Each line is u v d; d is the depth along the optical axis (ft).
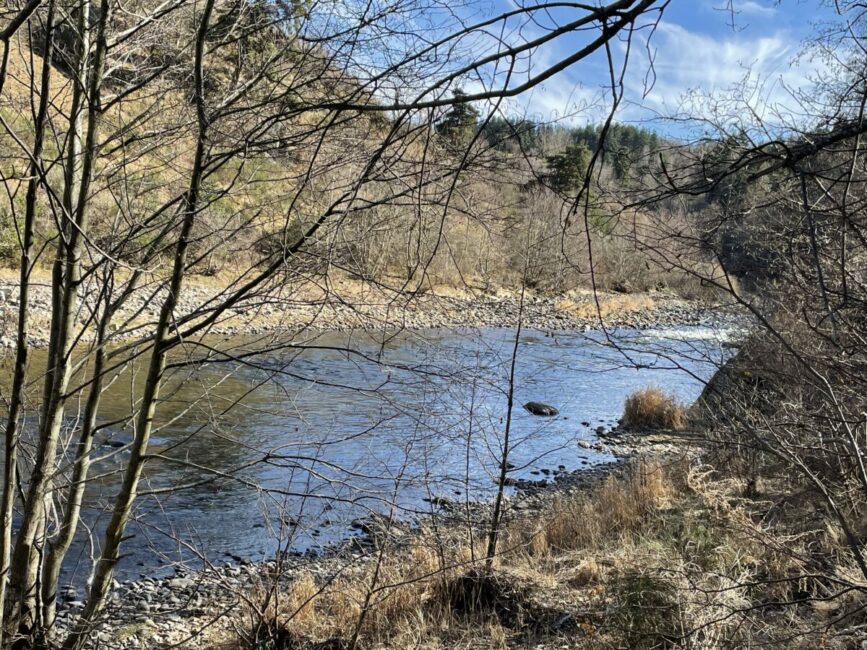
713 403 24.81
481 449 27.63
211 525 26.81
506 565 21.49
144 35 13.53
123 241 13.08
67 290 13.48
